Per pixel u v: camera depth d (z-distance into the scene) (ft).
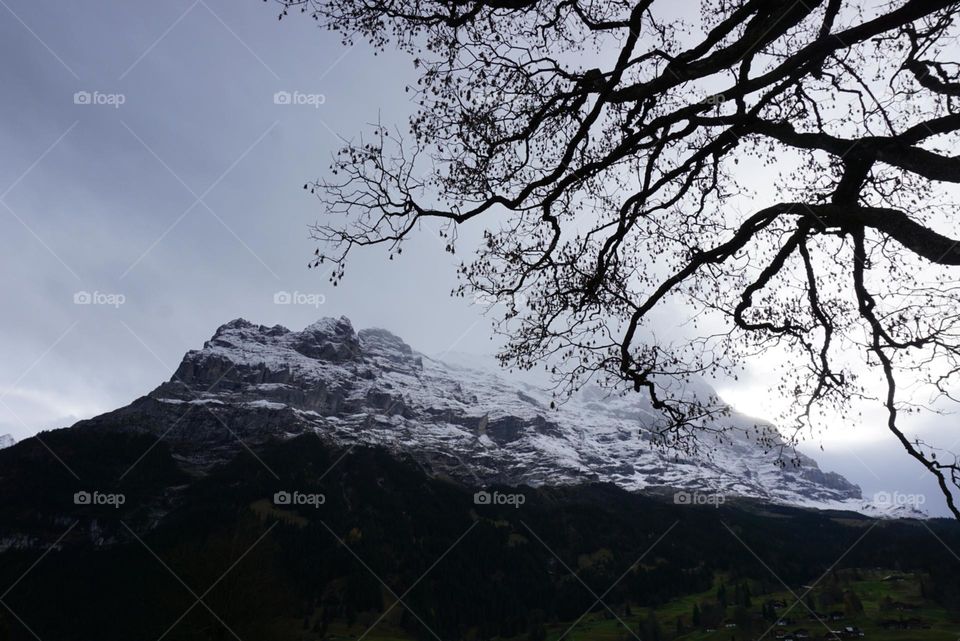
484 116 36.55
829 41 27.22
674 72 29.81
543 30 36.88
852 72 36.19
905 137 26.89
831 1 27.14
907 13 25.30
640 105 33.60
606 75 32.35
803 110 39.14
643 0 29.27
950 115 25.94
